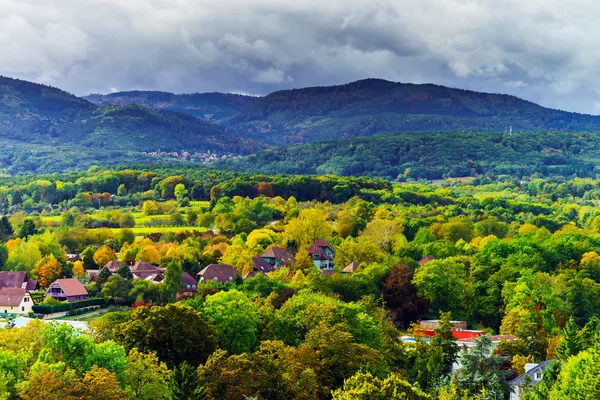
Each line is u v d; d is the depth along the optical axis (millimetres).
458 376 193875
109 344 165625
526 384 191500
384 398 151250
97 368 150375
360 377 158500
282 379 165625
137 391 158500
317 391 172625
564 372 183500
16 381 152250
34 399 141375
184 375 160875
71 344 160125
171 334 181875
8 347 171625
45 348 159625
